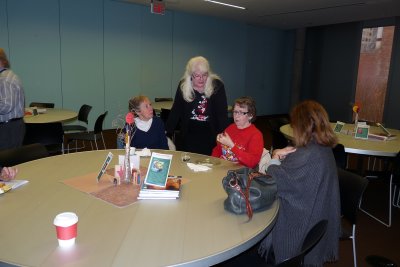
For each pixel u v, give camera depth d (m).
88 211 1.36
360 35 8.61
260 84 10.19
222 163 2.15
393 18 7.75
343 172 2.05
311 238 1.20
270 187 1.42
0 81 3.03
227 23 8.75
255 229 1.25
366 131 3.39
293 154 1.66
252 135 2.22
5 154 2.21
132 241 1.13
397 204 3.52
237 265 1.54
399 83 7.71
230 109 5.07
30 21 5.73
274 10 7.06
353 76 8.88
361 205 3.58
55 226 1.12
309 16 7.70
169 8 7.25
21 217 1.29
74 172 1.88
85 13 6.32
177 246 1.11
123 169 1.71
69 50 6.24
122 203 1.45
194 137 2.71
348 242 2.77
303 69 10.44
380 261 2.46
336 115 9.50
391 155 2.84
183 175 1.88
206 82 2.56
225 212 1.39
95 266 0.98
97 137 4.53
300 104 1.71
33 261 0.99
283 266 1.00
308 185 1.58
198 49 8.26
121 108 7.15
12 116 3.12
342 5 6.38
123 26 6.86
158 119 2.70
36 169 1.92
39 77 5.98
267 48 10.12
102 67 6.71
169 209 1.41
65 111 4.53
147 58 7.36
